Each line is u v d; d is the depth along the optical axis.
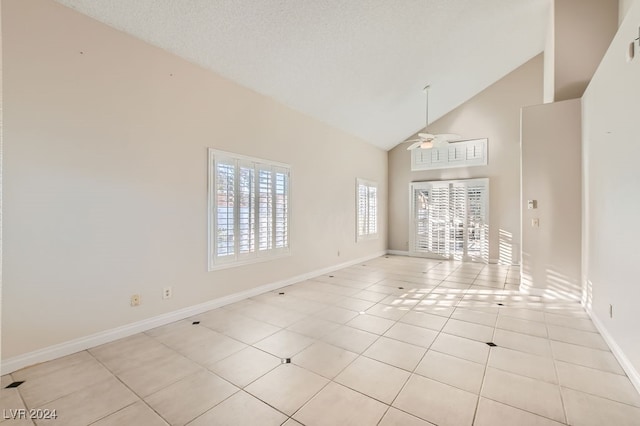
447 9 4.09
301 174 5.30
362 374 2.44
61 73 2.71
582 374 2.43
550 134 4.29
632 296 2.37
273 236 4.72
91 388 2.29
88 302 2.88
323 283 5.17
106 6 2.83
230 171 4.09
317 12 3.47
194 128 3.70
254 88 4.40
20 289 2.53
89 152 2.88
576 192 4.15
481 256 7.02
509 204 6.76
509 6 4.48
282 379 2.38
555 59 4.39
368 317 3.61
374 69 4.79
